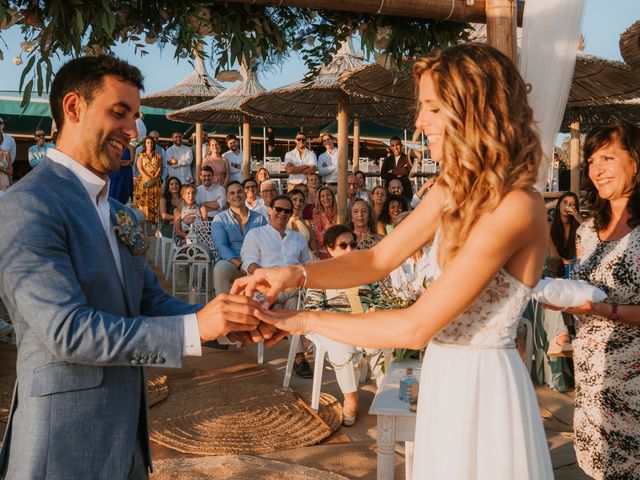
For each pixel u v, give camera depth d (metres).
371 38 3.69
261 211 8.27
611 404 2.43
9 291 1.55
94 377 1.63
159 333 1.58
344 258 2.01
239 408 4.41
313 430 4.07
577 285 2.33
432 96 1.62
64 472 1.58
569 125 10.93
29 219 1.55
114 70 1.70
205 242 7.46
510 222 1.54
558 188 11.41
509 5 3.58
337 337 1.66
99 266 1.66
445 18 3.69
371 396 4.79
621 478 2.42
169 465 3.49
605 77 6.94
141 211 9.75
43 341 1.53
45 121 14.15
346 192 8.43
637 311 2.32
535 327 5.16
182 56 3.50
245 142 11.77
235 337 1.86
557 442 3.92
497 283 1.66
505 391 1.67
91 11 3.07
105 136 1.70
